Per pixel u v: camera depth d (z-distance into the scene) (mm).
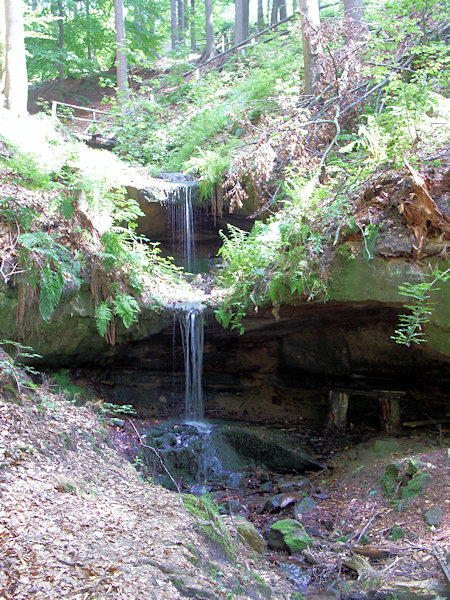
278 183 10703
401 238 7301
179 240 12031
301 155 10031
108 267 8586
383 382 9922
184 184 11930
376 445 8438
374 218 7492
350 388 10156
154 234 11789
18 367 7246
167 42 33812
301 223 8328
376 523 6363
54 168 9055
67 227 8352
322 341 10219
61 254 7953
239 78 18500
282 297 8273
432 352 7617
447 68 10062
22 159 8609
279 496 7555
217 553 4508
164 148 15852
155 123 16688
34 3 25047
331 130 11070
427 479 6453
